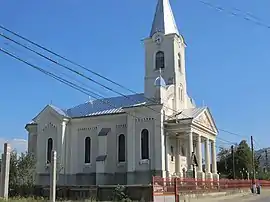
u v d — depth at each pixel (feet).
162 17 206.39
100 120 191.83
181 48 206.80
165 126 176.76
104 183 181.06
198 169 183.42
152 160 172.65
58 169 186.80
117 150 184.55
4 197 85.56
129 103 196.65
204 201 138.31
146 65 202.28
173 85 192.34
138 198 139.44
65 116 195.62
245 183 230.07
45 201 115.14
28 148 209.26
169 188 134.72
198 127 183.73
